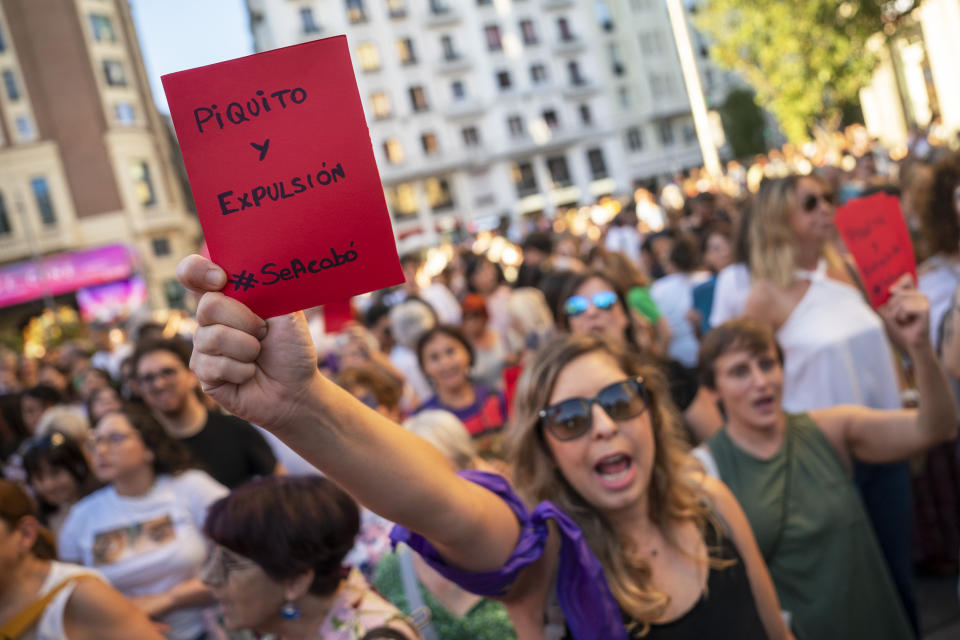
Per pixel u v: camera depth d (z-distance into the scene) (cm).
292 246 114
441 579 230
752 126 4206
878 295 237
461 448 278
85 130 3738
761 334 254
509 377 399
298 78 114
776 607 195
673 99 5325
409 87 4900
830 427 259
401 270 115
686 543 184
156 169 3975
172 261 3994
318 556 188
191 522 315
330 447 122
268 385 115
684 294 573
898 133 2747
